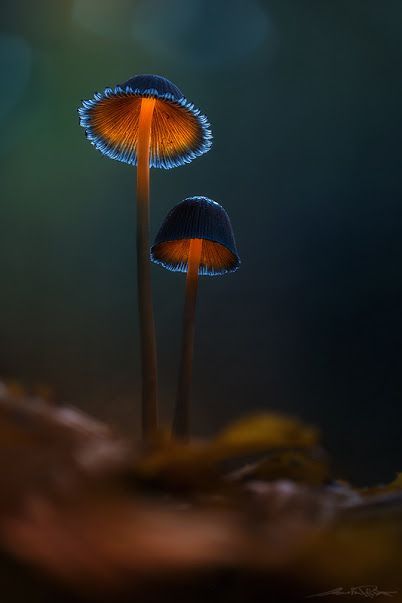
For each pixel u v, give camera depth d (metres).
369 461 0.59
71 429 0.17
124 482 0.15
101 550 0.11
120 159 0.28
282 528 0.13
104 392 1.06
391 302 1.26
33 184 1.54
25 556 0.11
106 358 1.24
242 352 1.22
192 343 0.26
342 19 1.47
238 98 1.52
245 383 1.11
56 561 0.11
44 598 0.11
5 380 0.18
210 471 0.17
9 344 1.30
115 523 0.12
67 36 1.60
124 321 1.40
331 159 1.44
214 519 0.13
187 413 0.25
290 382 1.11
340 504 0.15
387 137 1.44
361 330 1.25
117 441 0.17
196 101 1.54
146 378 0.25
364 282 1.30
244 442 0.16
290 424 0.16
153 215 1.46
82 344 1.29
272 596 0.12
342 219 1.39
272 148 1.47
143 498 0.15
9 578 0.11
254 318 1.28
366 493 0.20
